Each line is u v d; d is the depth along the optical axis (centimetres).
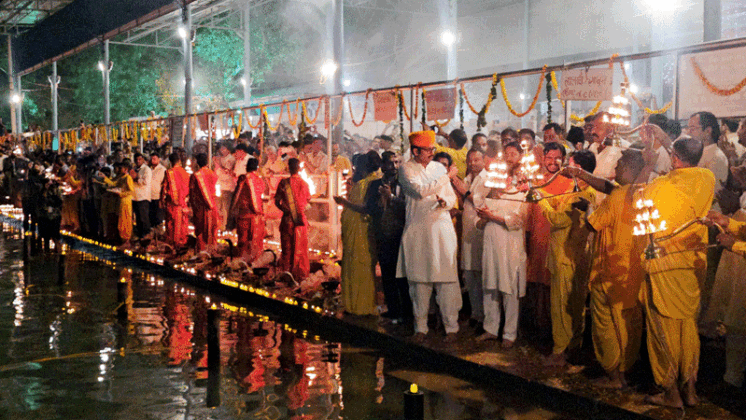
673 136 638
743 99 588
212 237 1309
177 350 760
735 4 1510
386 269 790
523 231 685
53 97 3219
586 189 629
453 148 836
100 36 2203
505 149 691
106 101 2622
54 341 802
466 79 819
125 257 1445
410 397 503
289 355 730
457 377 645
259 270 1052
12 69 3416
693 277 514
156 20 2245
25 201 1888
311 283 970
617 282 552
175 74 3219
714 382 573
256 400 595
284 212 1029
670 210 512
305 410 569
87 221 1733
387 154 827
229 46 2948
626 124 608
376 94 962
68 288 1127
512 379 602
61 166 1866
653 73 1719
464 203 738
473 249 727
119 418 560
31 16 3153
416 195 698
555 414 550
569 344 639
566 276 616
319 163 1230
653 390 554
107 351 758
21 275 1248
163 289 1116
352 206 819
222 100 2997
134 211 1559
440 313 741
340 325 820
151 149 1908
